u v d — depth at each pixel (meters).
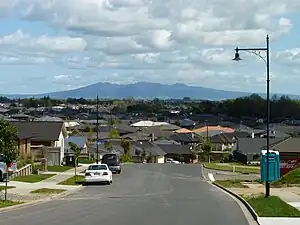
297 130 118.25
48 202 25.55
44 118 140.50
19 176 39.94
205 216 20.23
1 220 18.47
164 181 41.50
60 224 17.55
